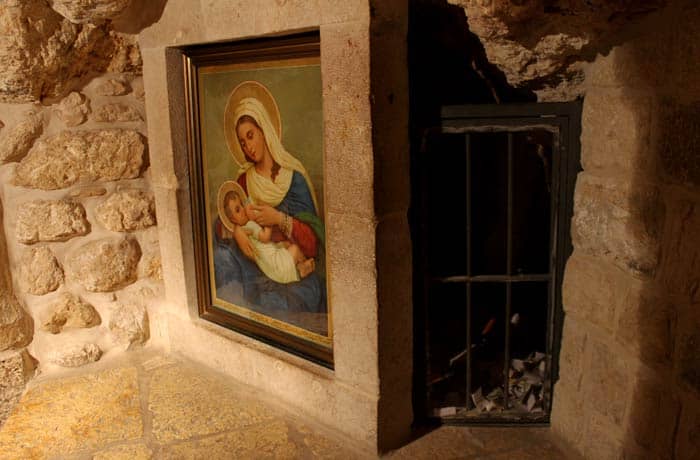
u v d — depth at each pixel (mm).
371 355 1812
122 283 2594
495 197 2354
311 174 1958
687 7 1324
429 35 1947
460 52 1952
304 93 1915
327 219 1923
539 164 2275
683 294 1391
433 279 1891
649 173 1478
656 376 1491
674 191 1400
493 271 2436
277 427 2049
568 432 1846
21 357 2463
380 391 1829
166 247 2539
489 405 1991
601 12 1422
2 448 1985
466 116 1758
